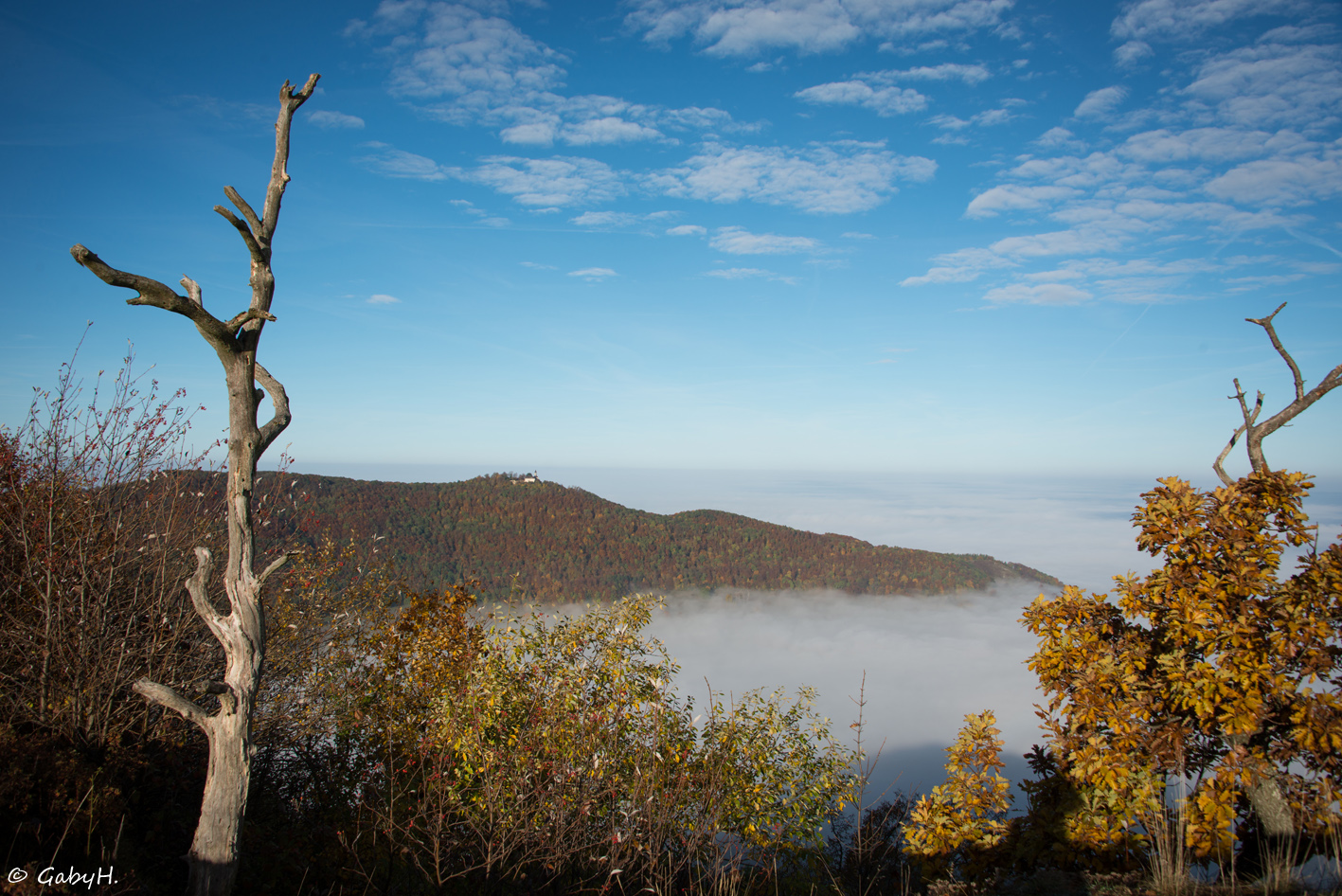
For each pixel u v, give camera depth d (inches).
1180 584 193.0
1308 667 174.7
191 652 235.3
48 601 197.3
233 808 155.2
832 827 295.1
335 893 206.2
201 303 155.8
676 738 265.7
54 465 210.8
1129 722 188.1
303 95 168.6
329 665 299.4
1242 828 188.4
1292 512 190.5
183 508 246.1
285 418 172.7
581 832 226.8
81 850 162.9
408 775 270.4
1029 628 221.9
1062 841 194.4
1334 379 189.6
